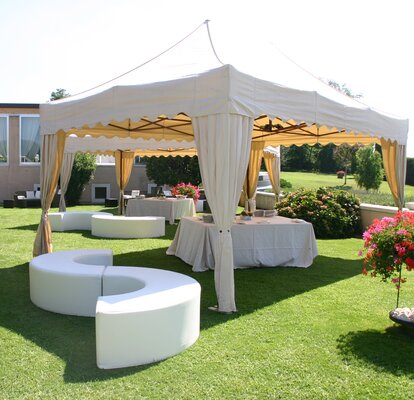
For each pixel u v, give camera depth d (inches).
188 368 130.9
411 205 455.2
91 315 175.6
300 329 165.2
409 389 120.8
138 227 377.7
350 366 134.2
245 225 268.2
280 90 192.9
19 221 468.4
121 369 129.4
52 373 126.0
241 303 197.6
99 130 313.6
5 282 224.7
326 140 364.5
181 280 167.5
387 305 197.5
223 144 173.2
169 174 653.9
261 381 123.8
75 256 210.4
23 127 688.4
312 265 283.3
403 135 277.4
